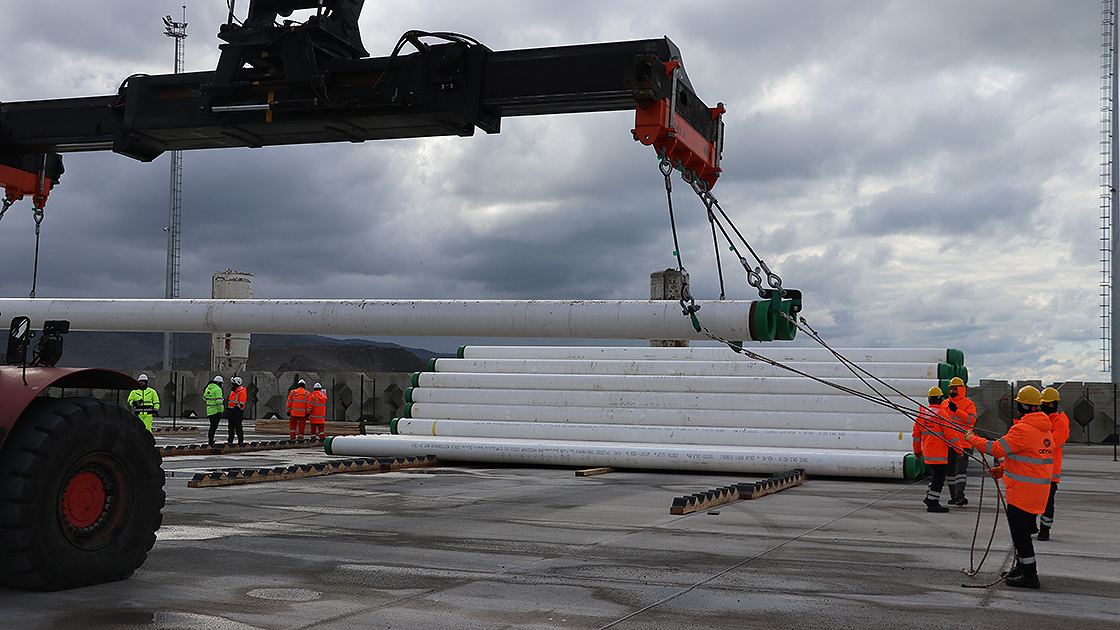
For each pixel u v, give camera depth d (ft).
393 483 51.01
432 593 22.68
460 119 26.50
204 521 35.14
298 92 27.27
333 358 422.00
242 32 27.71
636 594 22.81
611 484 51.49
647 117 24.59
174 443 83.46
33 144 31.35
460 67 26.43
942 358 61.98
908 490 50.11
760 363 64.03
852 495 47.24
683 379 64.75
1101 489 52.54
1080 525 37.11
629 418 64.13
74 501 22.88
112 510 23.77
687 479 54.95
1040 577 25.85
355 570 25.54
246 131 28.60
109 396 115.75
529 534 32.55
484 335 33.47
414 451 64.75
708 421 62.34
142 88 29.01
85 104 30.66
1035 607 22.13
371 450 66.49
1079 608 22.11
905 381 59.06
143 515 24.38
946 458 40.50
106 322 37.96
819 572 26.00
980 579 25.34
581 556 28.17
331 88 27.43
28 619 19.70
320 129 28.14
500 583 23.97
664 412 63.46
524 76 26.48
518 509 39.68
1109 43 103.09
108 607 20.89
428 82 26.63
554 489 48.42
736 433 60.23
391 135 28.78
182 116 28.53
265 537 31.27
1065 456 83.61
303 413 82.64
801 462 55.47
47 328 24.99
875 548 30.25
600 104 26.35
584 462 59.88
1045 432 24.57
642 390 65.72
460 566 26.32
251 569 25.58
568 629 19.39
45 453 21.63
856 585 24.27
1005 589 24.12
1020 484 24.44
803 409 60.95
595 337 31.30
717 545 30.53
